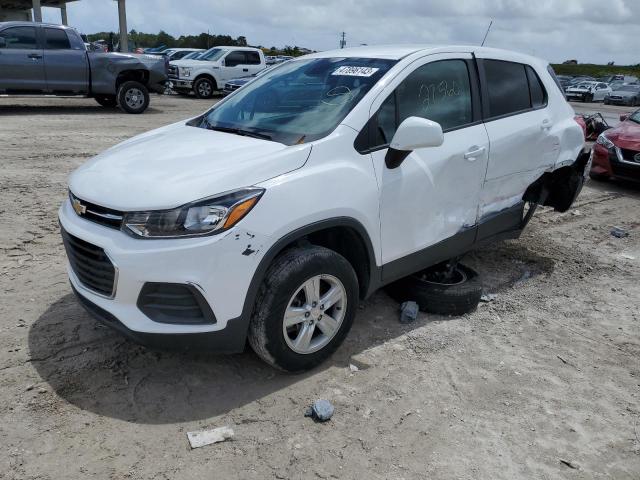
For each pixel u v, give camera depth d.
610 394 3.39
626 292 4.93
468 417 3.10
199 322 2.86
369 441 2.87
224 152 3.23
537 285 4.97
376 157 3.44
